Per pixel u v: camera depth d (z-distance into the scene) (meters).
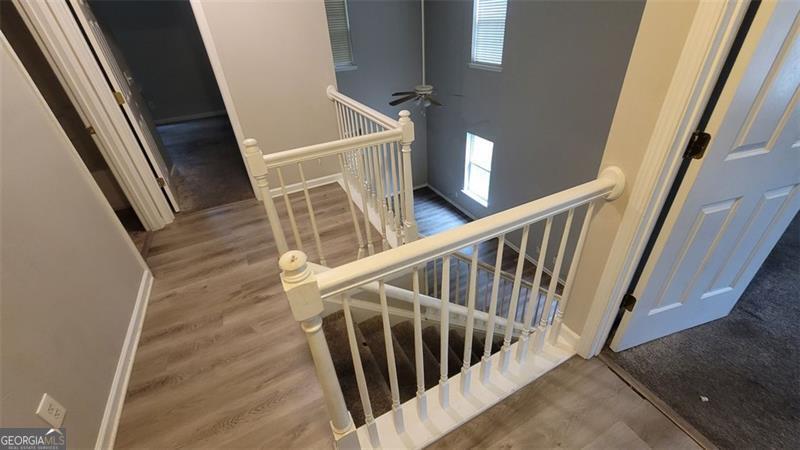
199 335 1.87
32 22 1.97
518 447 1.31
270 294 2.14
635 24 2.68
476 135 4.98
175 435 1.41
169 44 5.71
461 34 4.55
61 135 1.67
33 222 1.29
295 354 1.74
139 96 3.50
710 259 1.50
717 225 1.37
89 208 1.74
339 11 4.57
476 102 4.73
